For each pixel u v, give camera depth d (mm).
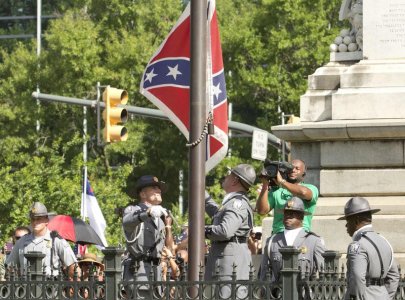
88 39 111625
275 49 106438
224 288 28078
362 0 38719
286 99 106438
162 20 112438
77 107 111438
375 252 27031
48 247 32188
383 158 37594
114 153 111750
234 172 29703
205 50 31031
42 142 112938
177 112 34719
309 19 106188
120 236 68562
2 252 40656
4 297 29047
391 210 36969
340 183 37812
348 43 39062
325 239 36938
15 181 75938
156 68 34875
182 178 111750
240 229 29469
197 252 30375
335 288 27594
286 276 26766
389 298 27234
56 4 123438
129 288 28094
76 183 76938
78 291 28578
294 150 38469
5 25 124125
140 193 30688
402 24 38250
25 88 114125
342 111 38031
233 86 108250
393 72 38031
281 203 33188
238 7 117750
